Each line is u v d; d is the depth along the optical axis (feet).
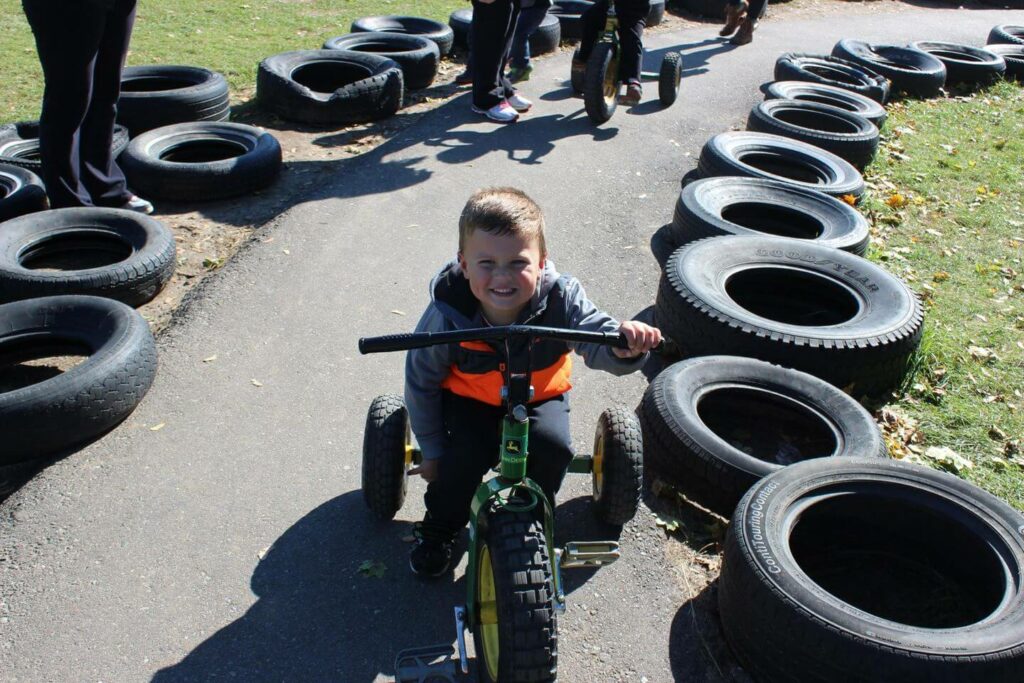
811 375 14.76
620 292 19.39
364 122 29.30
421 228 21.58
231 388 15.46
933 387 16.39
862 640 9.11
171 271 19.15
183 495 12.96
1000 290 20.30
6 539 12.15
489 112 28.99
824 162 24.70
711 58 39.27
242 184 23.30
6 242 18.43
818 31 46.70
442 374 9.84
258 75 29.30
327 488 13.17
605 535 12.39
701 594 11.57
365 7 43.57
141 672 10.22
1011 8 57.52
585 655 10.57
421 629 10.83
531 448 9.78
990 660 8.84
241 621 10.91
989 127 33.14
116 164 22.18
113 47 20.01
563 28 39.55
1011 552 10.32
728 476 12.45
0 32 36.09
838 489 11.30
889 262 21.34
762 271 17.65
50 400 13.39
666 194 24.64
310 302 18.17
